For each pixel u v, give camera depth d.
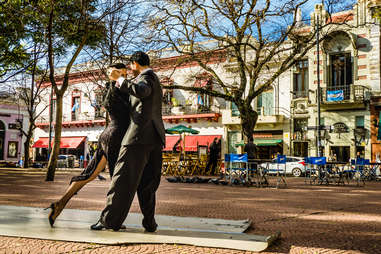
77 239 3.10
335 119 25.81
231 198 8.30
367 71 24.83
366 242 3.63
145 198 3.57
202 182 14.08
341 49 25.73
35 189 9.94
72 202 6.77
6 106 40.22
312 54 26.62
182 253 2.82
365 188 12.90
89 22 13.27
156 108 3.49
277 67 27.41
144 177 3.58
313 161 14.70
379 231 4.29
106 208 3.42
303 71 27.25
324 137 25.98
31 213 4.66
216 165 20.11
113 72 3.59
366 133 24.62
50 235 3.23
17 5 12.30
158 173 3.59
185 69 30.62
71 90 37.03
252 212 5.91
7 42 13.30
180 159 19.70
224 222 4.36
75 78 37.50
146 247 2.98
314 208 6.61
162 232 3.55
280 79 27.86
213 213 5.71
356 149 24.91
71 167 33.31
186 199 7.93
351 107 25.14
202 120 31.08
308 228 4.44
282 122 27.52
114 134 3.57
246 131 16.16
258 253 2.90
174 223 4.20
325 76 26.09
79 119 37.34
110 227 3.42
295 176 22.73
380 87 24.33
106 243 3.01
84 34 13.79
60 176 17.91
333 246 3.40
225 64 28.44
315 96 26.11
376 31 24.50
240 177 13.66
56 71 38.59
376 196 9.49
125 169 3.38
